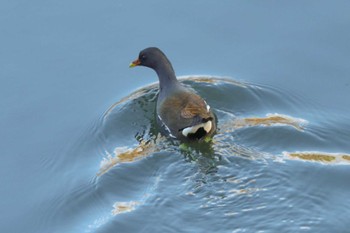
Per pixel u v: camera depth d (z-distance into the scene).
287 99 37.62
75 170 34.53
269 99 37.69
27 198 33.44
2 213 32.78
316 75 38.94
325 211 30.84
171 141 35.62
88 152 35.53
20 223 32.25
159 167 33.88
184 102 36.12
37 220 32.28
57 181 34.12
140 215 31.22
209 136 35.25
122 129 36.69
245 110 37.09
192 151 34.56
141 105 38.06
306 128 35.50
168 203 31.64
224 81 38.81
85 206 32.41
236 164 33.47
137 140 35.94
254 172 32.91
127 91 39.16
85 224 31.41
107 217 31.34
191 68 39.84
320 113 36.62
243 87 38.38
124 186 33.03
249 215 30.81
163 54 37.94
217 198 31.70
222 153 34.19
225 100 37.72
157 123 36.97
